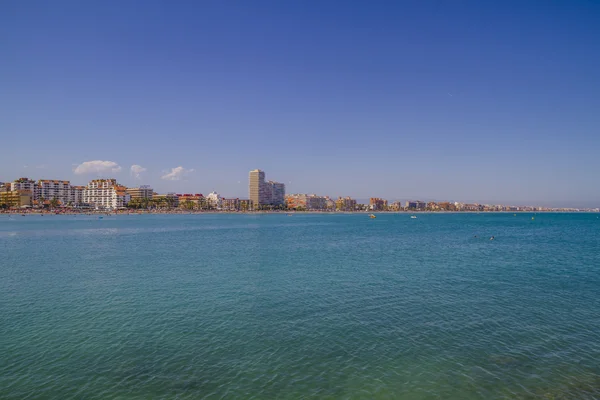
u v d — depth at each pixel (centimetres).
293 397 1520
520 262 4750
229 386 1605
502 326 2292
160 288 3294
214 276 3841
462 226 14788
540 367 1759
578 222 19012
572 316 2477
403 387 1591
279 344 2030
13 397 1520
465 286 3344
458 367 1759
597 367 1756
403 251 6031
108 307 2712
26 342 2064
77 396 1529
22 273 4050
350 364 1795
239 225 15562
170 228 12962
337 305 2745
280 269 4269
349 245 7050
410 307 2689
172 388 1591
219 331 2222
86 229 12031
